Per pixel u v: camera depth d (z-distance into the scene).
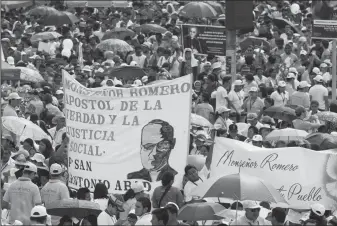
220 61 45.41
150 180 26.73
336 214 26.89
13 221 25.83
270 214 24.73
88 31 53.62
